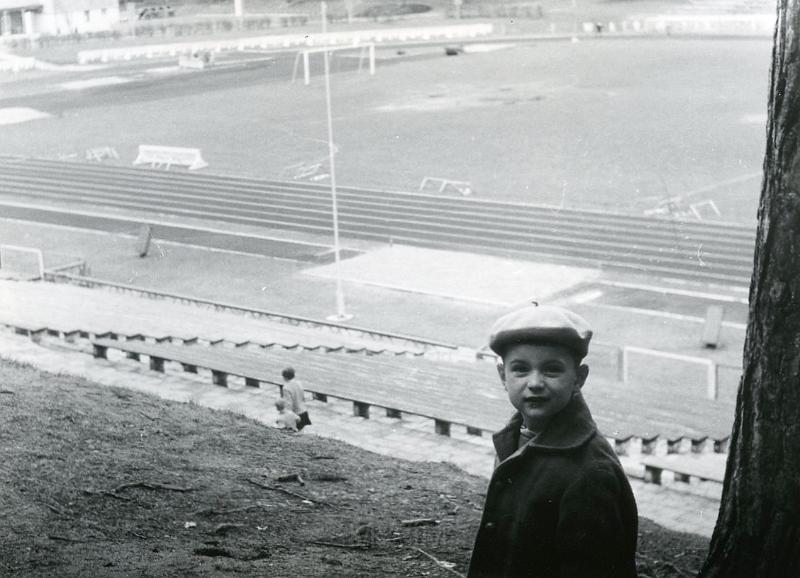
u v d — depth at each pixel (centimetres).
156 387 1703
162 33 11375
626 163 5216
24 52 10594
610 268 3581
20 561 630
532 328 351
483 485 1014
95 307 2495
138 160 5972
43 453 877
